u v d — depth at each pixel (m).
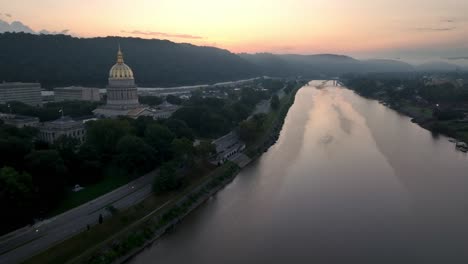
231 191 188.62
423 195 176.50
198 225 152.00
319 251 130.62
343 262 124.12
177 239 140.88
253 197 179.00
